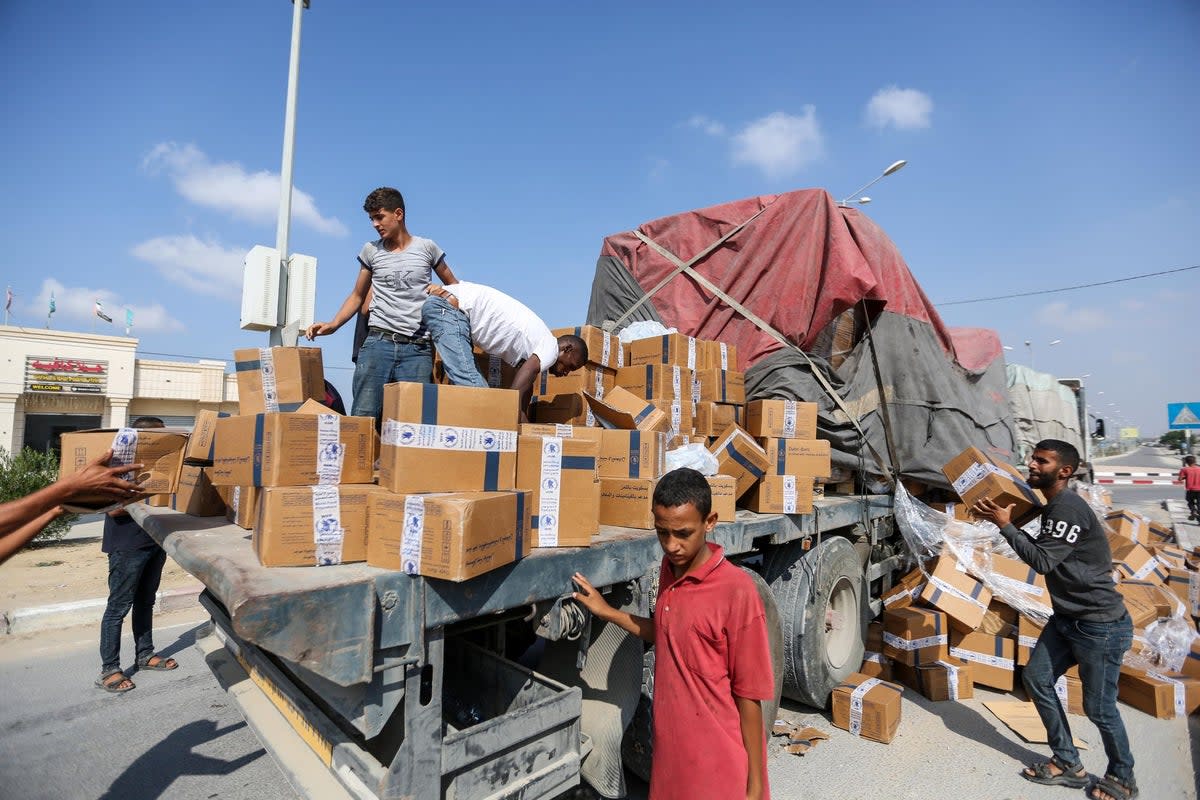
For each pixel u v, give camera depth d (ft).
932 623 14.99
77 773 11.18
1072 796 10.61
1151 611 16.47
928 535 15.75
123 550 14.62
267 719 7.70
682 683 6.11
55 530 31.83
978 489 12.44
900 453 15.64
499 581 6.63
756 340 15.88
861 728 12.37
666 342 13.79
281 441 6.54
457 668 9.03
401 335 11.30
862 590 14.99
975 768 11.34
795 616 12.46
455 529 5.76
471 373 10.57
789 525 12.37
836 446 14.97
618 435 9.58
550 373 12.87
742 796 5.79
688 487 6.03
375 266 11.51
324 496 6.35
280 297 20.54
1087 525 10.46
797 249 15.94
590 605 7.34
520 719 6.54
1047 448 10.77
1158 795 10.87
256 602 4.89
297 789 6.31
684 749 5.99
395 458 6.48
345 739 6.30
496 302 11.41
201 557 6.52
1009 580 15.58
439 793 5.89
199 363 72.23
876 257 16.21
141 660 15.90
